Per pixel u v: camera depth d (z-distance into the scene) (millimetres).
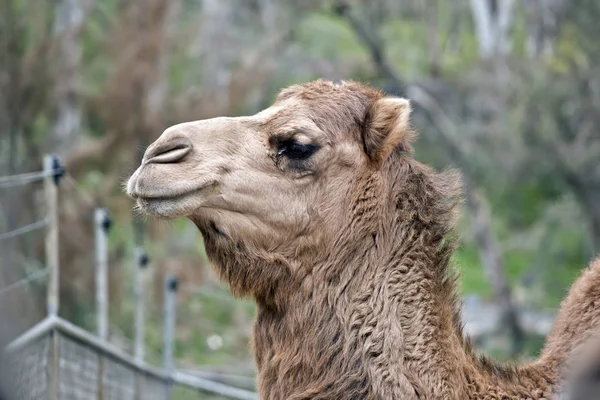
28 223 29406
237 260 9406
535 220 54656
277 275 9375
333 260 9312
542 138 45688
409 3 58438
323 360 9094
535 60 48188
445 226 9477
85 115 39406
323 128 9500
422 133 47312
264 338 9547
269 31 53438
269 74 43188
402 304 9047
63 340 13375
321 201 9406
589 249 48750
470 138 46938
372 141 9555
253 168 9375
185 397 24516
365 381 8930
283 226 9367
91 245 31797
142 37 39938
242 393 19438
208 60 52125
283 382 9289
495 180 47250
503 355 42438
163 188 9008
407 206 9414
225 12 53781
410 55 58531
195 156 9234
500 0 57031
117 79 38625
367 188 9438
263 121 9594
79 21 40469
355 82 10188
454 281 9414
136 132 38062
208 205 9258
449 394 8750
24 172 36344
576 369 5270
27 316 15039
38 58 37688
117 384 15773
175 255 36031
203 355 31938
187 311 33906
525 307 48844
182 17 55938
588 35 48250
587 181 46156
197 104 40000
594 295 9508
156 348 32594
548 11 52438
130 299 34031
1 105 36500
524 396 9055
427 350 8859
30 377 11719
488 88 49031
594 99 46125
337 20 57969
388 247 9289
